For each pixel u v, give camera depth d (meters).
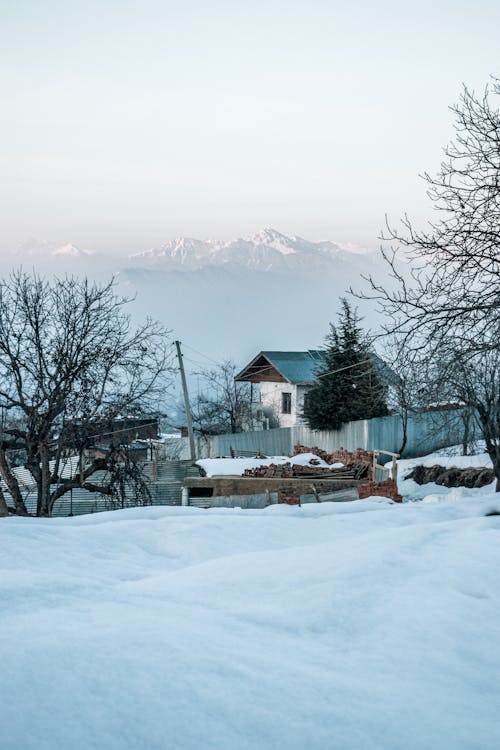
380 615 6.93
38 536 10.66
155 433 30.73
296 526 12.55
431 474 33.94
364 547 9.59
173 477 29.48
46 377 20.44
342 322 43.47
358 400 42.03
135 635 5.68
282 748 4.23
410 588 7.74
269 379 60.53
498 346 11.87
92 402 20.44
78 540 10.73
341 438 42.47
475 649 6.24
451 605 7.20
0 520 12.55
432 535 10.55
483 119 12.41
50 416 19.66
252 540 11.41
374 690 5.23
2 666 4.84
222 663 5.27
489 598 7.55
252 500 22.09
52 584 7.71
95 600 7.30
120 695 4.61
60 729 4.16
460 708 5.12
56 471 20.06
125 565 9.65
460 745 4.53
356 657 5.93
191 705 4.58
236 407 59.75
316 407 43.09
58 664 4.94
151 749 4.07
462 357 12.28
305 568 8.51
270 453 44.06
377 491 22.09
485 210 12.34
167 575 8.73
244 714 4.55
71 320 20.73
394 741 4.48
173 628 6.05
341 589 7.61
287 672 5.29
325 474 24.94
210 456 42.59
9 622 6.15
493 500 14.59
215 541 11.21
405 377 13.21
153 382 21.17
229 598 7.50
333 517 13.49
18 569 8.76
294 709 4.71
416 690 5.35
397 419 41.34
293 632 6.48
